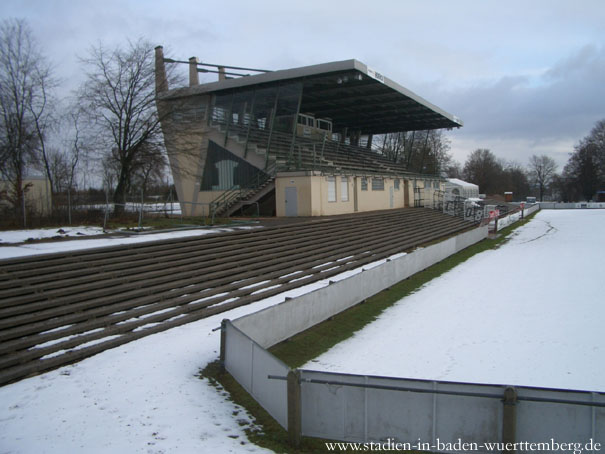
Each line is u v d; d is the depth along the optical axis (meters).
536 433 5.02
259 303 12.72
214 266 14.52
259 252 16.77
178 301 11.82
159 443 5.69
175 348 9.12
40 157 26.25
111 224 20.64
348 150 41.03
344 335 11.26
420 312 13.50
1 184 24.64
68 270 11.62
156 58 25.88
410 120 45.62
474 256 25.66
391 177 39.03
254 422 6.45
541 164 117.62
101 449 5.52
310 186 27.73
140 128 24.34
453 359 9.65
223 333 8.10
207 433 6.02
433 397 5.35
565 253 26.19
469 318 12.90
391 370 8.95
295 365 9.14
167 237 16.61
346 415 5.70
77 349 8.70
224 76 38.97
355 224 25.66
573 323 12.39
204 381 7.71
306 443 5.89
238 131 31.27
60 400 6.91
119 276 12.14
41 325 9.16
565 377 8.68
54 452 5.46
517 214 54.53
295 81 29.72
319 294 11.84
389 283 16.47
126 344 9.35
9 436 5.86
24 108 24.73
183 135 27.11
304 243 19.50
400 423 5.50
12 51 24.27
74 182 30.55
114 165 27.06
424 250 20.27
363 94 34.56
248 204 29.97
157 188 42.88
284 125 30.78
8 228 18.20
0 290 9.77
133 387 7.36
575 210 66.12
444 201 44.00
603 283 17.66
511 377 8.65
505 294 15.88
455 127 49.88
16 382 7.57
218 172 32.44
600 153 89.75
